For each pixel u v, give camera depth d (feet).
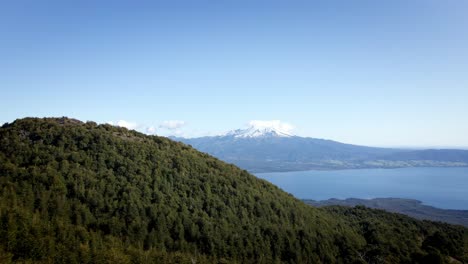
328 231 335.67
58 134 311.88
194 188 308.60
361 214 447.01
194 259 246.88
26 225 221.46
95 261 220.84
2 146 287.48
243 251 274.77
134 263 227.20
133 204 265.54
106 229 249.75
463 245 372.17
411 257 328.29
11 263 202.69
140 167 303.68
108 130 355.15
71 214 248.11
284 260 287.28
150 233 256.32
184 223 273.33
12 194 241.76
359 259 306.55
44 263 211.61
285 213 333.42
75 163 283.79
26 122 325.42
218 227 280.92
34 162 275.39
